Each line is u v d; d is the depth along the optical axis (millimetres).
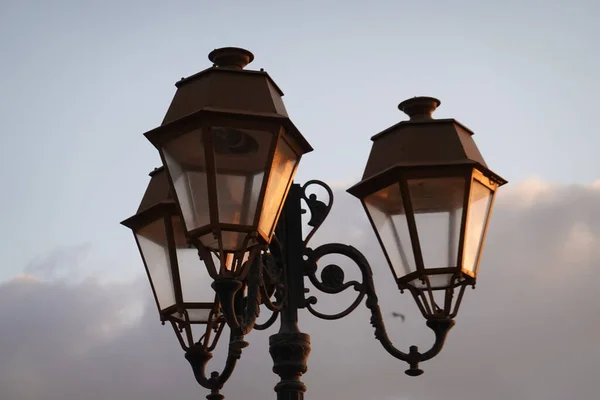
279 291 7559
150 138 6441
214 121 6238
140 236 8125
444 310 7500
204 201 6254
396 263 7586
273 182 6422
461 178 7441
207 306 7898
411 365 7566
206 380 7762
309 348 7559
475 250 7570
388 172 7477
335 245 7824
